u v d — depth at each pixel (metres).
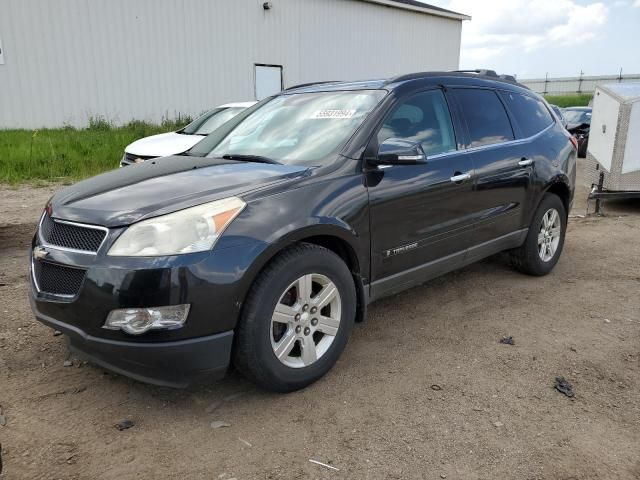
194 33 18.34
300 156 3.53
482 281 5.05
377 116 3.62
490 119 4.54
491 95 4.67
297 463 2.54
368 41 23.66
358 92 3.97
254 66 20.11
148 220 2.67
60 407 2.95
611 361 3.53
